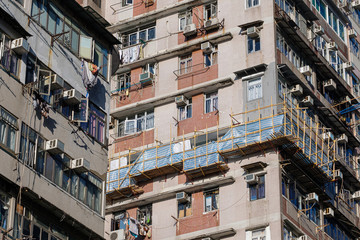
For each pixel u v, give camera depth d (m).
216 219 50.25
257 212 49.06
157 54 56.66
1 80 34.47
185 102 54.75
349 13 64.88
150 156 54.06
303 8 57.31
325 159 53.81
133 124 56.25
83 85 38.78
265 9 54.38
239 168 50.88
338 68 60.50
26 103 35.38
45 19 37.69
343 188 56.66
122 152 55.47
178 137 54.03
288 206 49.56
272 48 52.97
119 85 57.62
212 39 55.06
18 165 34.19
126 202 53.59
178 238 50.84
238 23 54.88
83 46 39.41
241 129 51.31
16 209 33.56
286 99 52.44
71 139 37.31
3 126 34.06
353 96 60.06
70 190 36.47
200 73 54.91
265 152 50.41
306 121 53.88
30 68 36.16
